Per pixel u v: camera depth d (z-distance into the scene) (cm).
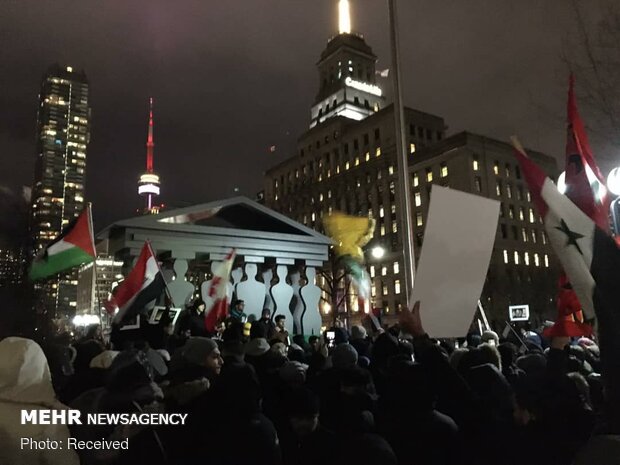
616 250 321
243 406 392
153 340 1059
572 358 624
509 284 7581
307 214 11075
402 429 390
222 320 1410
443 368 407
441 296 441
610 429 302
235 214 2356
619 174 898
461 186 7862
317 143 11100
